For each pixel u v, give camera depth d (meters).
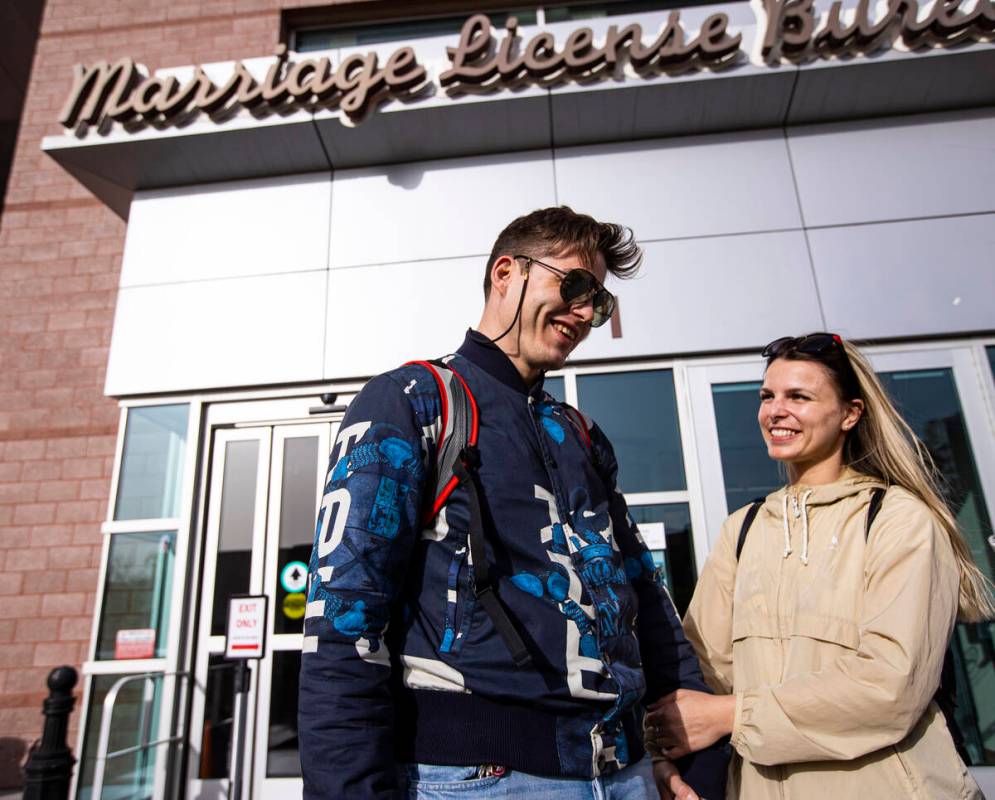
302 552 3.92
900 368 3.76
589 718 1.00
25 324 4.96
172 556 3.91
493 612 0.97
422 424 1.07
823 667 1.33
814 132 4.20
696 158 4.22
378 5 5.30
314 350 4.07
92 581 4.43
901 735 1.22
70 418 4.75
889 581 1.32
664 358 3.90
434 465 1.07
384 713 0.88
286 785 3.56
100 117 4.24
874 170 4.09
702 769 1.40
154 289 4.29
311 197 4.39
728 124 4.20
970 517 3.51
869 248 3.94
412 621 1.01
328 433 4.08
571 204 4.20
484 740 0.93
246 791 3.57
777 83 3.93
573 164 4.29
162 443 4.09
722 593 1.73
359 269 4.20
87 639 4.33
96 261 5.08
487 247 4.18
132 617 3.83
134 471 4.06
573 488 1.18
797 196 4.08
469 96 4.01
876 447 1.60
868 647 1.27
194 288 4.27
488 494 1.06
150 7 5.50
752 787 1.39
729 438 3.75
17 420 4.77
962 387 3.71
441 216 4.27
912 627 1.25
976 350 3.75
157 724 3.64
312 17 5.39
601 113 4.09
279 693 3.71
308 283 4.21
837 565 1.42
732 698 1.39
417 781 0.92
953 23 3.74
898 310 3.81
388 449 1.01
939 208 3.97
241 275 4.26
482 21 4.14
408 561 1.00
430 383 1.12
